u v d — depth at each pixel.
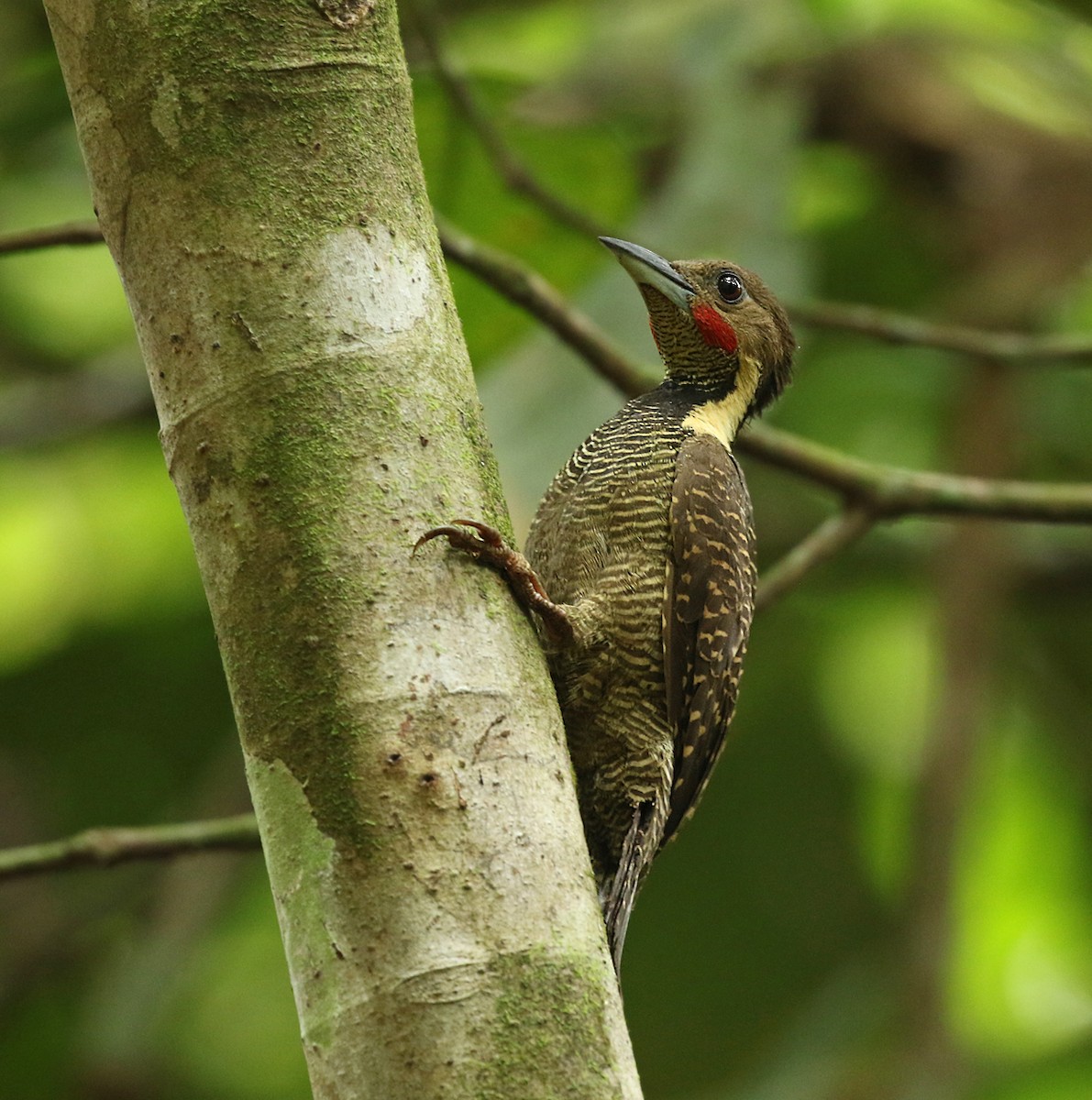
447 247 8.61
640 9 13.12
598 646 7.61
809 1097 11.48
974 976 15.32
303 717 4.79
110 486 15.48
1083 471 14.92
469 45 14.21
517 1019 4.47
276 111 5.19
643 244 10.77
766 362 9.03
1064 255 13.33
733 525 7.97
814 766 15.55
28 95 12.55
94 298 15.62
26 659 15.01
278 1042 14.77
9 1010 13.78
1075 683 15.32
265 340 5.05
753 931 15.42
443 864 4.61
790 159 11.70
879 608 15.39
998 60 13.99
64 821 15.12
